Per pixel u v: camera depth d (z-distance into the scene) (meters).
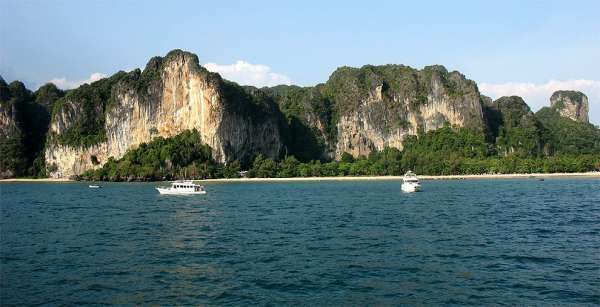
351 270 39.53
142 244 51.72
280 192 141.50
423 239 53.19
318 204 97.75
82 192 154.88
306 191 144.88
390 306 30.92
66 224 68.81
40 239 55.47
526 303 31.27
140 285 35.69
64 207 97.69
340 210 84.50
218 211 85.88
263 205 97.38
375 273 38.59
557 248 47.69
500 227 61.56
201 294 33.53
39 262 43.19
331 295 33.16
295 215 77.75
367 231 59.31
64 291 34.34
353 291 34.00
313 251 47.25
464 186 156.62
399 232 58.16
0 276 38.41
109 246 50.69
